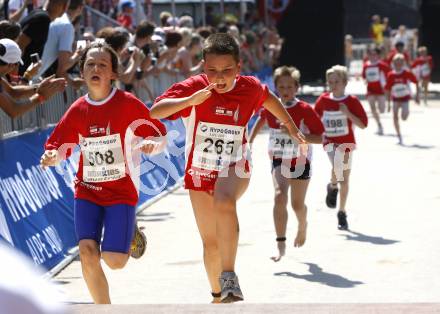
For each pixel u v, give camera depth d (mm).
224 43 13633
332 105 26016
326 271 20328
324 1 90312
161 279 19859
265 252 22797
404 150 47156
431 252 22125
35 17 24797
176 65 42562
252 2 81562
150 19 58406
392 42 117938
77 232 14148
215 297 15203
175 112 13711
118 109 14336
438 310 10094
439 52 97688
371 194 32438
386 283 18906
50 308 2816
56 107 24750
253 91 14148
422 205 29703
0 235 17375
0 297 2773
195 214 14695
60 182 22859
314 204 30719
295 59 91812
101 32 27703
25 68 24891
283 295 17984
